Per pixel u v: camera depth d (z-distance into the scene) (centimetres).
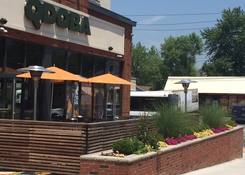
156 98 3847
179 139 1561
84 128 1159
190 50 11100
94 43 2380
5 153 1216
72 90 2241
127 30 2742
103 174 1111
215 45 9538
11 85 1830
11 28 1770
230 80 6147
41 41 1945
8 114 1814
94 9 2361
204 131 1933
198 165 1695
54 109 2116
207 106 2244
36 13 1892
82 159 1128
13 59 1830
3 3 1730
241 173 1670
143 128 1378
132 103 3875
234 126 2398
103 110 2523
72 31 2166
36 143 1193
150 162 1227
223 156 2072
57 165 1175
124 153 1190
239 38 9288
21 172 1184
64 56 2156
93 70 2423
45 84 1997
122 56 2680
